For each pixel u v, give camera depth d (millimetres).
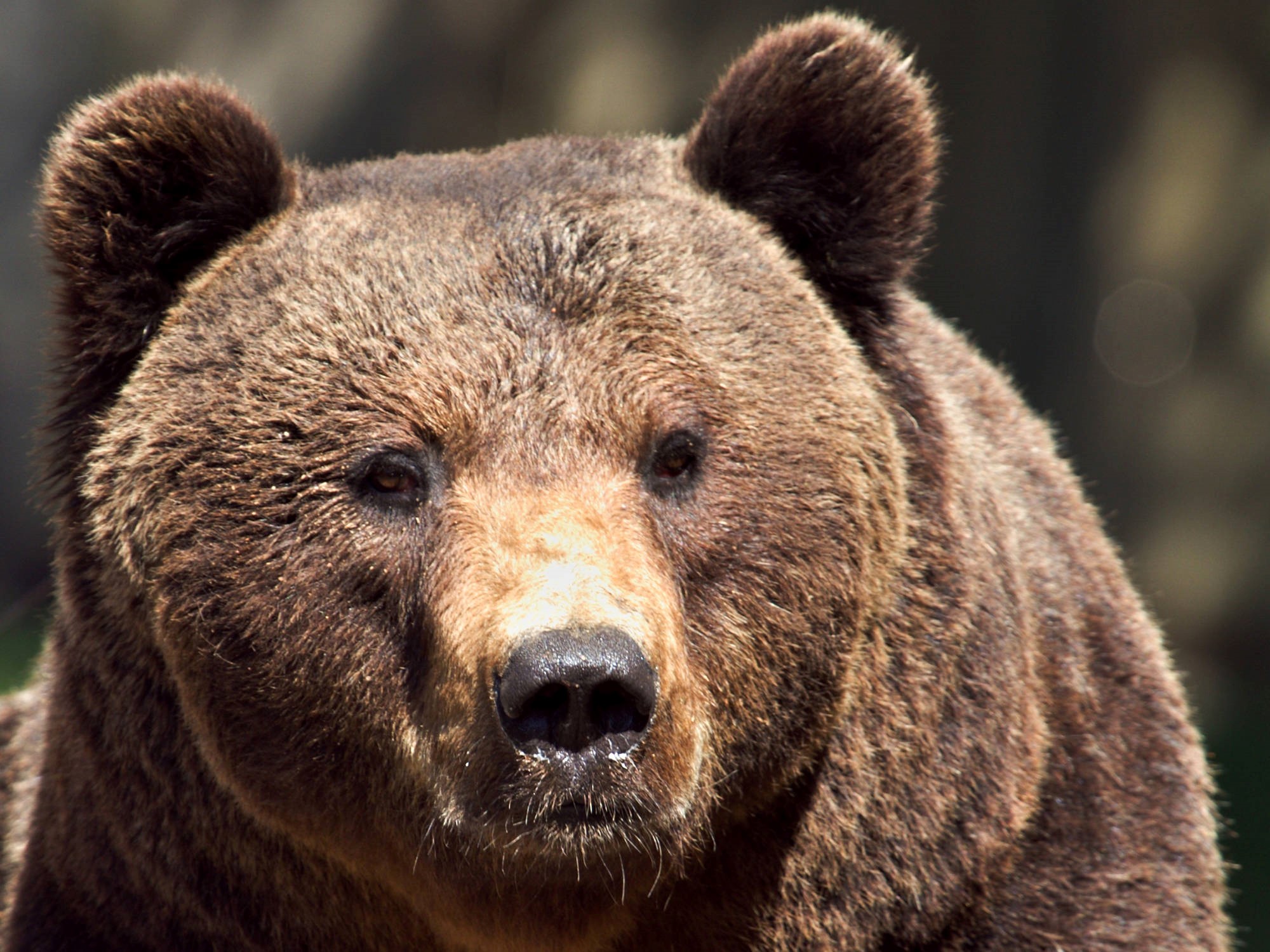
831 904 7957
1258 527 24938
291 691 7133
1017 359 26719
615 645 6191
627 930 7797
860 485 7523
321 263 7336
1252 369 25359
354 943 7879
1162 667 9227
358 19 29750
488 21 28625
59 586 8031
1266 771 19469
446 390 6973
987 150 26578
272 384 7129
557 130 28094
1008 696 8109
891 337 8172
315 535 7043
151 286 7594
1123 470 26016
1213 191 25828
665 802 6621
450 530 6883
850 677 7637
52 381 7805
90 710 7875
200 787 7617
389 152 29078
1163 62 26094
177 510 7188
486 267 7191
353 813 7273
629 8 27781
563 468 6906
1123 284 26188
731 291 7441
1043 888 8281
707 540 7109
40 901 8414
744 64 8062
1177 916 8430
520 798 6449
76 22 31625
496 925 7285
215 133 7555
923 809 7938
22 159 31062
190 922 7949
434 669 6832
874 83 7906
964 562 8055
